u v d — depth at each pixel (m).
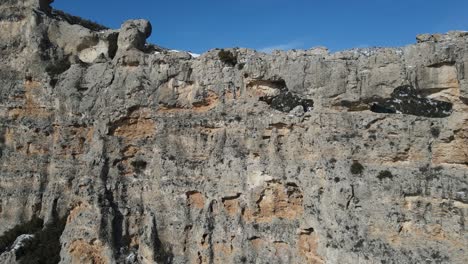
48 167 42.00
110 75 39.94
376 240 27.98
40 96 42.69
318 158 31.16
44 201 41.25
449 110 32.72
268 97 35.09
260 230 32.88
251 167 33.78
